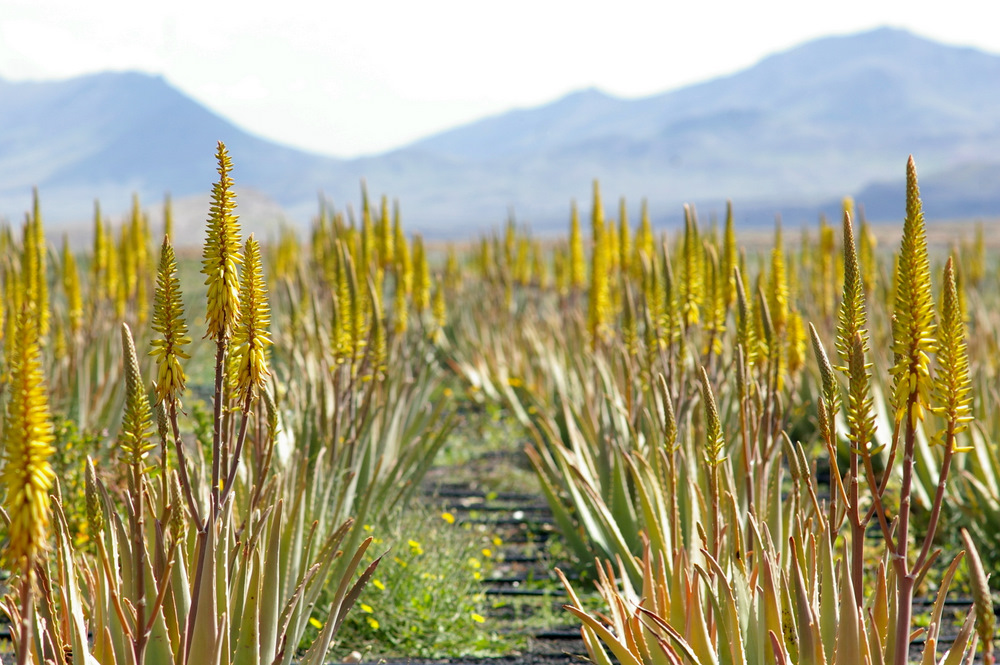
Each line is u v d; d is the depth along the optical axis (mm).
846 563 2660
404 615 5016
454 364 11391
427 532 5840
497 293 14859
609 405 6578
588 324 8062
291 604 3273
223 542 2963
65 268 8695
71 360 8070
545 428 6703
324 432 5852
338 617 3471
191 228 80062
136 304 10742
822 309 11000
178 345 2680
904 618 2492
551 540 6797
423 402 9109
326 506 5125
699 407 5305
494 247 15789
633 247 9992
